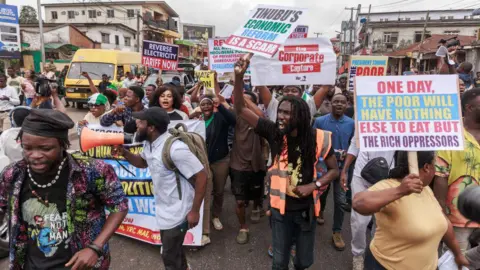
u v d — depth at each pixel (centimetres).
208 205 392
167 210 269
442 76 193
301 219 261
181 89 580
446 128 191
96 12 4825
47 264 180
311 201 258
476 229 240
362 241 328
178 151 253
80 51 1571
